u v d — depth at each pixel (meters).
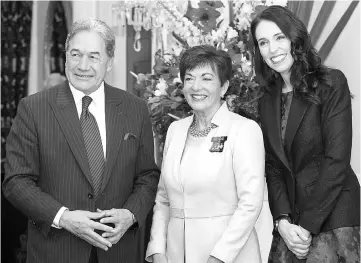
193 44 2.75
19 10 5.67
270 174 2.40
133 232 2.44
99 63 2.29
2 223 4.88
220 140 2.29
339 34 3.30
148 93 2.88
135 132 2.44
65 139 2.29
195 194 2.28
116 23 4.63
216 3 2.80
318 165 2.26
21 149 2.29
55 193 2.28
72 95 2.37
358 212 2.22
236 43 2.75
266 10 2.29
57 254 2.28
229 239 2.16
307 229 2.16
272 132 2.34
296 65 2.26
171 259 2.32
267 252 2.77
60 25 5.57
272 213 2.35
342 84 2.22
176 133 2.43
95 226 2.19
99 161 2.32
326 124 2.20
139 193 2.43
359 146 3.54
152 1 2.88
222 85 2.37
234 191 2.28
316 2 3.59
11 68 5.68
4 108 5.65
